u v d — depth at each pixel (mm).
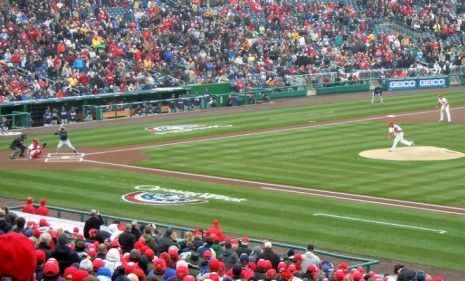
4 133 73875
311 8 113688
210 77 94875
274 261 25672
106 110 83375
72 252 20719
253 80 96250
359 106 89375
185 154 61406
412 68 108125
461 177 51750
